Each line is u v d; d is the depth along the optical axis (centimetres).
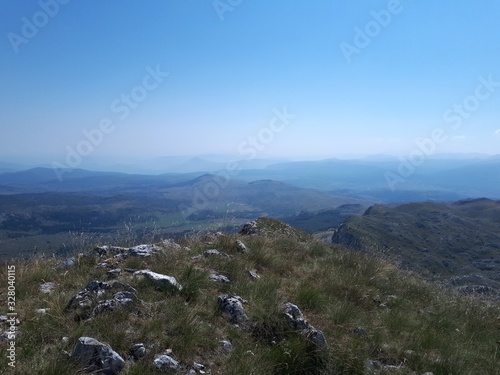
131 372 482
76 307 636
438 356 667
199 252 1058
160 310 647
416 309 939
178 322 607
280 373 559
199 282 776
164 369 507
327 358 584
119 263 915
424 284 1173
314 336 614
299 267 1070
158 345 552
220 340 606
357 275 1061
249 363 546
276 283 854
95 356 489
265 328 657
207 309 695
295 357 574
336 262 1170
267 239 1272
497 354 755
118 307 616
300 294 810
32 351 505
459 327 876
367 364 598
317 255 1252
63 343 532
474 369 659
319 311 777
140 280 750
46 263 931
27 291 742
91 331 554
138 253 975
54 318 593
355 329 718
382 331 725
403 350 667
